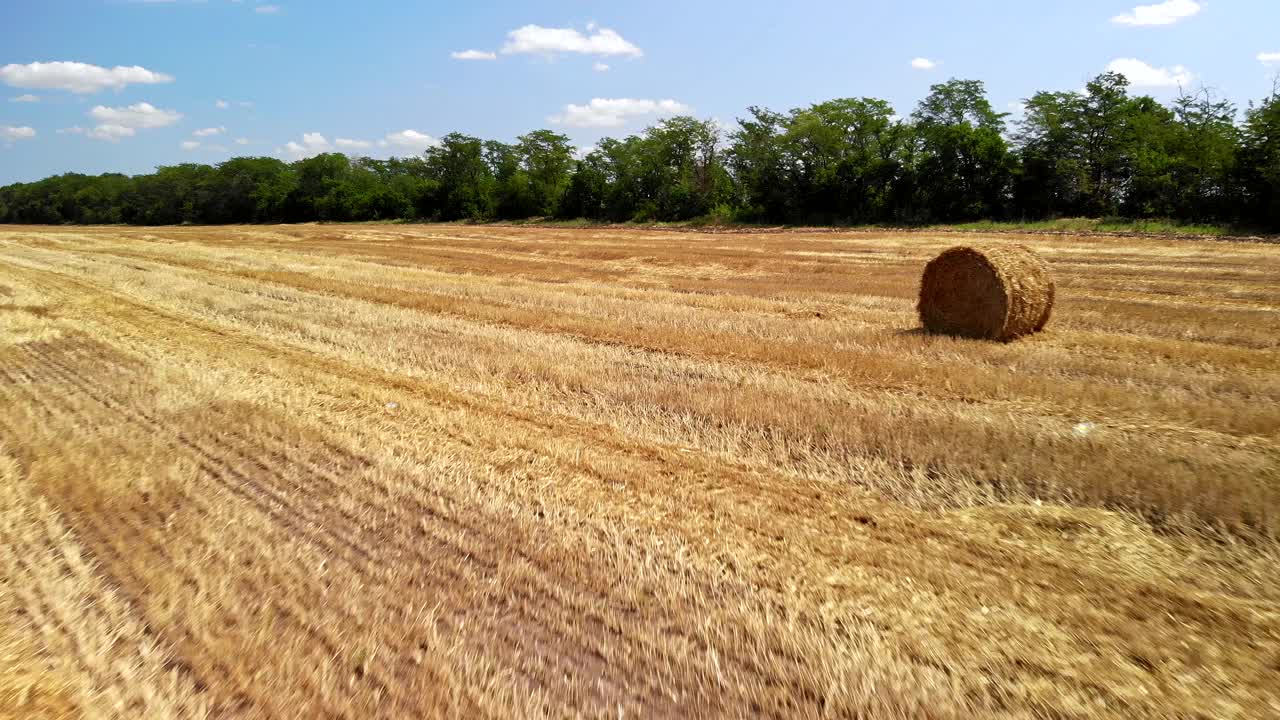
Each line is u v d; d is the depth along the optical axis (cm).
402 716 360
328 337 1296
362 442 750
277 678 388
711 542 529
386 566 501
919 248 3119
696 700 369
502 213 8106
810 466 685
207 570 497
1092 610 442
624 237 4309
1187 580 481
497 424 807
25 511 593
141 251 3334
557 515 575
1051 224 4369
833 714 357
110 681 391
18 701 376
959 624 429
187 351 1196
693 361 1104
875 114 6394
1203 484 591
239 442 753
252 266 2588
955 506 601
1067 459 657
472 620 438
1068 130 4794
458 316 1525
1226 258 2378
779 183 6003
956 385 937
